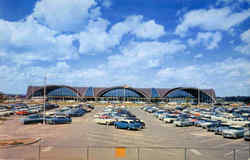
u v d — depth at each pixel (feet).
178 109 233.14
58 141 74.13
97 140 77.15
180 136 88.33
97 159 54.03
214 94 389.60
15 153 57.62
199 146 70.44
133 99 386.73
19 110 160.25
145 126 115.65
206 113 171.42
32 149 62.34
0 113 143.02
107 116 124.16
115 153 59.72
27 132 91.09
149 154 59.62
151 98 379.14
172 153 61.26
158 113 160.86
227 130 86.33
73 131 95.45
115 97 387.55
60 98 372.79
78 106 235.81
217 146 70.90
